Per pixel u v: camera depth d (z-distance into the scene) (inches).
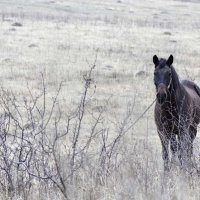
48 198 312.2
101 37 1457.9
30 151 336.8
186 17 2324.1
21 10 2118.6
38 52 1175.6
